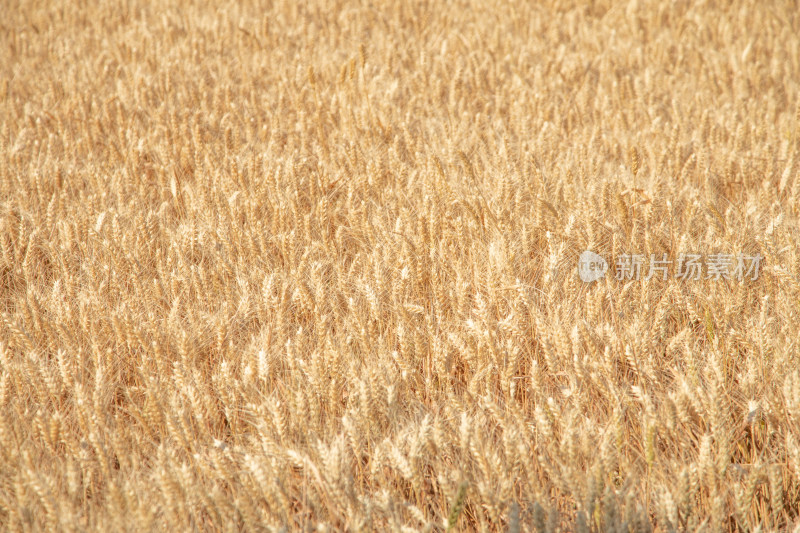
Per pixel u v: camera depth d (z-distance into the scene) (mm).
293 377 9289
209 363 10758
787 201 14172
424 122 19250
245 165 16781
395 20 29688
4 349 9742
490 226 12938
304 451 8523
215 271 12219
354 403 9125
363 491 8531
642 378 9391
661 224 12617
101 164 16859
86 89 22875
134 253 12430
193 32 28422
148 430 8828
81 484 8570
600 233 12328
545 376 9930
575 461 7934
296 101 20297
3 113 20656
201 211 14266
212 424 9508
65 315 10688
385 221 13500
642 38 27781
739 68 23344
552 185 14539
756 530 7336
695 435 9078
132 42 27688
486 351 9555
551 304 10789
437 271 12047
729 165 15664
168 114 20141
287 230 13492
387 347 10633
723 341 10289
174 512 7438
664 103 20750
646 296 10562
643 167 15336
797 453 7840
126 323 10141
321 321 10211
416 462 8102
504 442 8078
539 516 7141
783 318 10461
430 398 9789
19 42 28219
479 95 21344
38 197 15188
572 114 19719
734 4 30375
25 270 12117
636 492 8016
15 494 8078
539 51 25922
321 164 16125
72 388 9477
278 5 33031
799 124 17734
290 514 7734
